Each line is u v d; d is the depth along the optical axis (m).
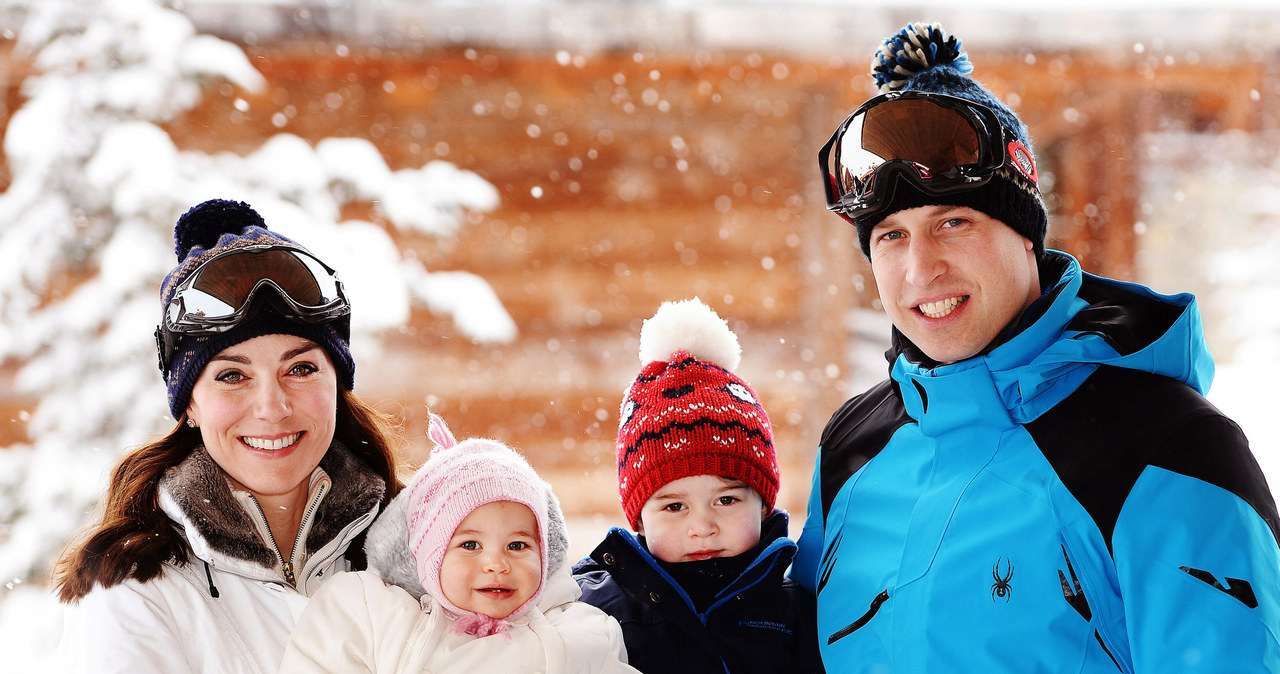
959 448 1.72
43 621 4.21
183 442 1.80
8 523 4.80
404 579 1.89
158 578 1.62
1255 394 6.95
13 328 4.92
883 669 1.69
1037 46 6.03
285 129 6.07
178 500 1.65
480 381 6.39
